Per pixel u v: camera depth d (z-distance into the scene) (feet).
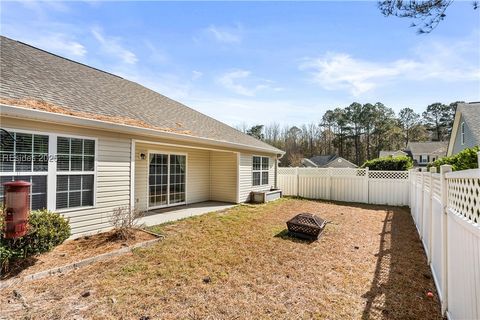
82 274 13.00
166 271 13.57
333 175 42.19
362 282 12.77
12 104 14.89
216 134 33.73
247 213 29.32
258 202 37.70
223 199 36.91
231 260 15.30
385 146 149.18
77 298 10.78
